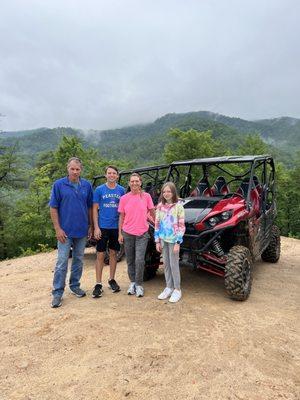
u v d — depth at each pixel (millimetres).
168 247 4984
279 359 3467
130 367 3301
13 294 5691
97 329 4043
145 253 5262
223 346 3666
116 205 5211
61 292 4883
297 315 4566
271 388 3018
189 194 6984
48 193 21688
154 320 4258
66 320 4324
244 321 4270
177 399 2869
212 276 6098
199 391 2965
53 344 3771
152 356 3467
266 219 6695
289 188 32344
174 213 4844
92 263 7902
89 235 5375
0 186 21594
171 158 29828
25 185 22438
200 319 4293
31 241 22156
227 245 5789
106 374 3205
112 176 5168
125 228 5020
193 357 3453
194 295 5141
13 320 4469
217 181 6523
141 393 2943
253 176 5785
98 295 5102
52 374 3236
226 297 5102
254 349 3627
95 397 2910
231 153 32812
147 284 5727
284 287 5793
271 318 4402
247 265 5023
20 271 7773
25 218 20750
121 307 4691
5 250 22609
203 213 5195
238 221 4957
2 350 3701
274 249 7348
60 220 4902
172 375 3176
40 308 4832
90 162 25391
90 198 5188
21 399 2908
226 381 3096
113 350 3594
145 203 5043
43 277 6844
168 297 5043
